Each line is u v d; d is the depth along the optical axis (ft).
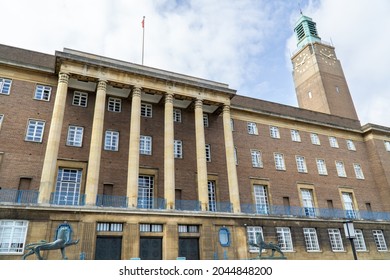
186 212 92.43
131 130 97.86
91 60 97.71
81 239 77.77
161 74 106.83
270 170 128.06
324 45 241.96
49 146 84.94
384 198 146.92
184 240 91.25
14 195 84.28
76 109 102.89
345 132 158.61
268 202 122.11
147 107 116.16
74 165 95.50
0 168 86.17
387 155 157.28
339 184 141.49
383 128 161.48
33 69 99.50
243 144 127.65
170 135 102.83
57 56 94.17
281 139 138.21
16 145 90.33
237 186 106.93
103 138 103.19
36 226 75.46
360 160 155.02
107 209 82.79
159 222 88.28
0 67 97.14
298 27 261.44
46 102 99.14
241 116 133.08
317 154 143.95
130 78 103.45
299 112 152.35
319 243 112.68
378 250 124.88
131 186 90.33
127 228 83.71
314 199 132.16
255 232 102.22
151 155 107.96
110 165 99.96
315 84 225.97
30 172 89.04
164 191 99.35
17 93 96.37
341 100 219.20
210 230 93.76
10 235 73.56
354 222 124.67
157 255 86.43
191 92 112.06
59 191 91.66
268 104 144.66
